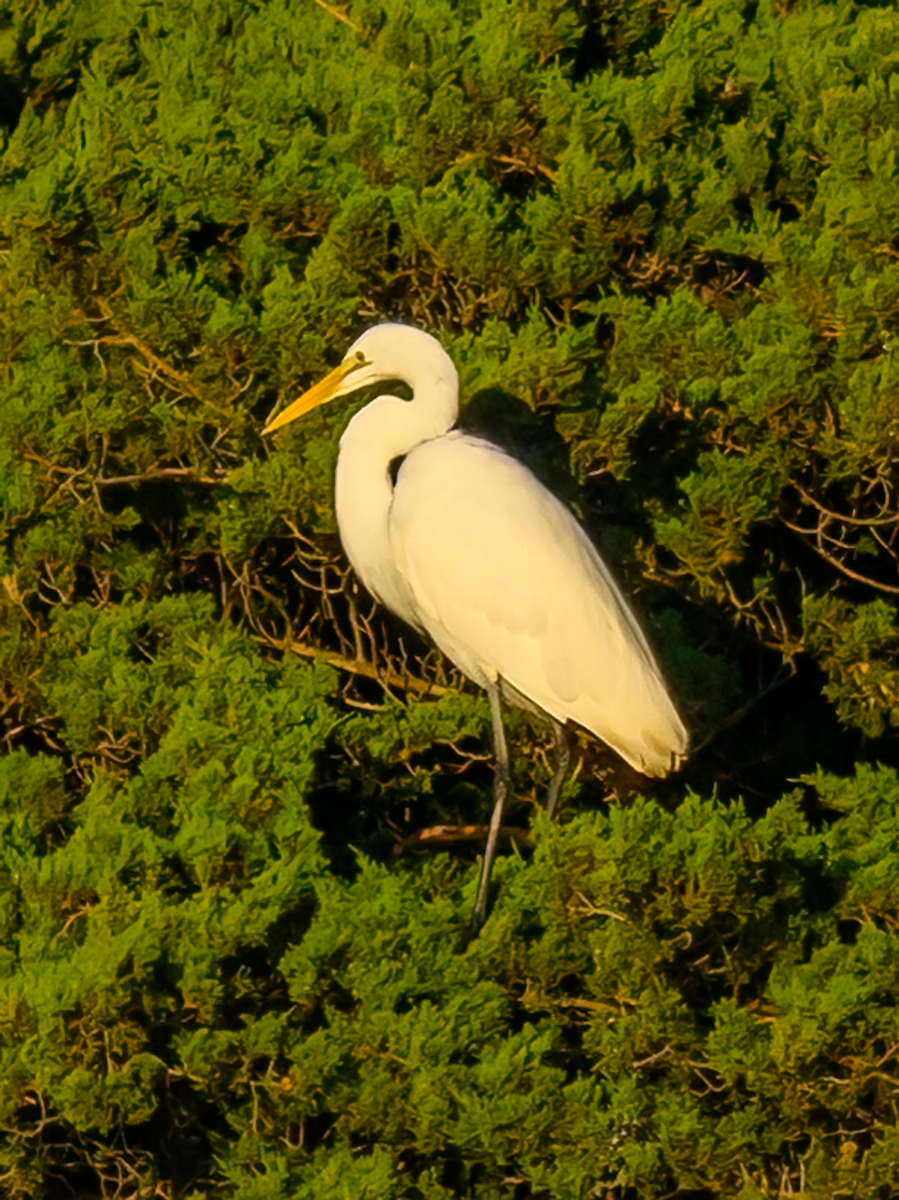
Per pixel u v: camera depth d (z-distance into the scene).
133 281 10.49
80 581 11.89
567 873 8.03
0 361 10.79
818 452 10.92
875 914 9.22
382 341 10.38
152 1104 7.59
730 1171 8.35
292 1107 7.75
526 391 10.41
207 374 10.55
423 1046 7.56
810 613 11.82
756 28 14.02
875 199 11.31
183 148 11.61
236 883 8.24
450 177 11.54
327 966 7.89
